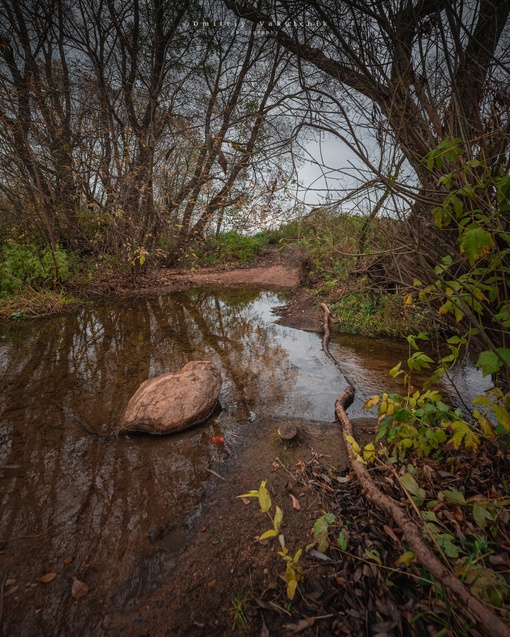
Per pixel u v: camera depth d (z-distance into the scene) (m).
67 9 6.89
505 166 1.53
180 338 4.93
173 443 2.49
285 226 3.07
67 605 1.38
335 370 3.73
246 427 2.68
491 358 1.42
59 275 7.01
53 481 2.11
